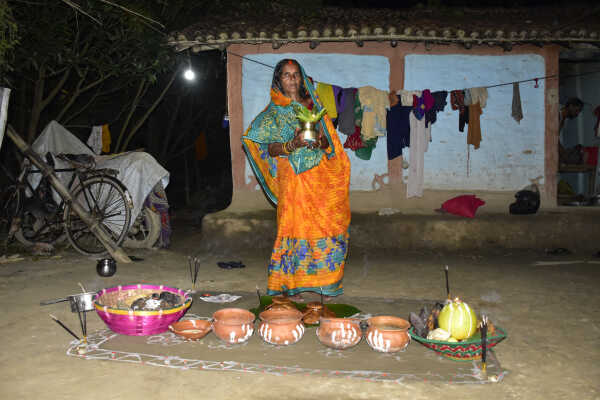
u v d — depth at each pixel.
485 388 3.17
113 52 9.56
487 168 9.11
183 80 13.98
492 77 9.04
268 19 9.59
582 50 9.46
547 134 9.05
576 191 11.21
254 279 6.25
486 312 4.87
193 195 15.55
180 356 3.64
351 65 8.97
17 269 6.62
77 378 3.29
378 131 8.72
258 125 4.89
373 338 3.70
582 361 3.64
